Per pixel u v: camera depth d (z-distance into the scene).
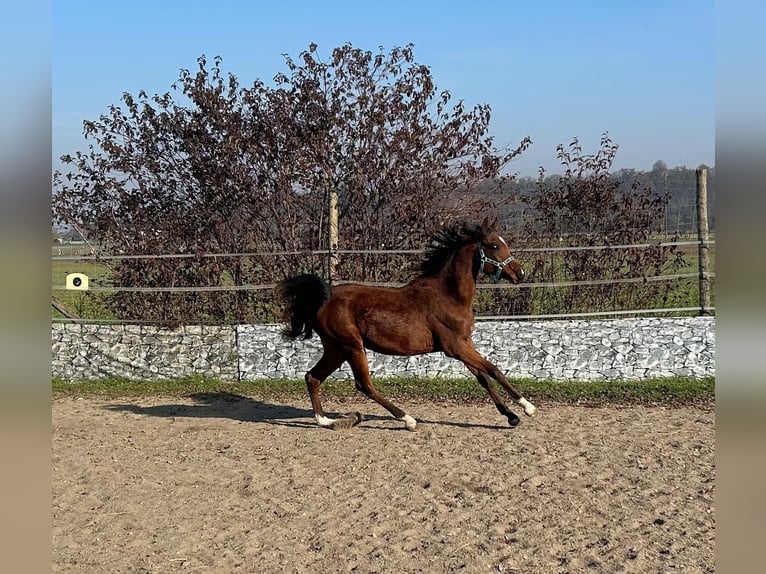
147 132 12.62
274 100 12.28
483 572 4.64
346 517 5.59
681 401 9.35
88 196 12.54
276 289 8.04
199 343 11.17
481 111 12.54
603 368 10.62
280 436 7.94
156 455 7.28
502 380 7.88
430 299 7.78
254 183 12.16
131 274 11.93
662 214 11.95
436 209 12.25
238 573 4.70
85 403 9.84
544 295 11.71
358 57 12.33
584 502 5.79
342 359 8.23
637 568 4.64
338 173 12.30
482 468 6.64
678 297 12.07
